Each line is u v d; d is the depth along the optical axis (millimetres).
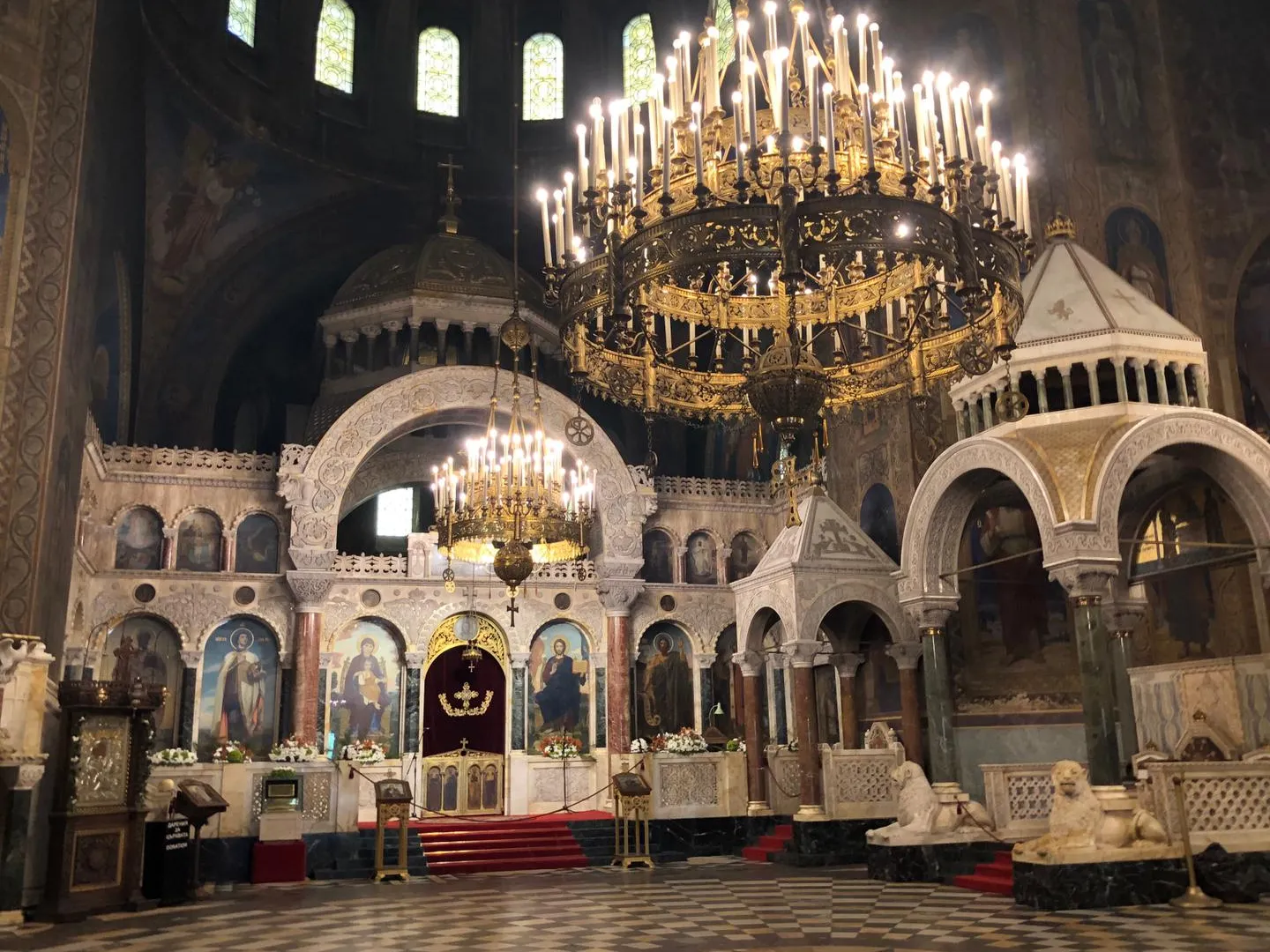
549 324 30109
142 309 28062
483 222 33844
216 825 18875
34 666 14516
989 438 16203
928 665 17609
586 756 26266
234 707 24469
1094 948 9766
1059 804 13117
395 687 25891
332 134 31172
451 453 29719
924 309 10977
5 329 16547
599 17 34375
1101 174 20750
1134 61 21578
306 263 31734
